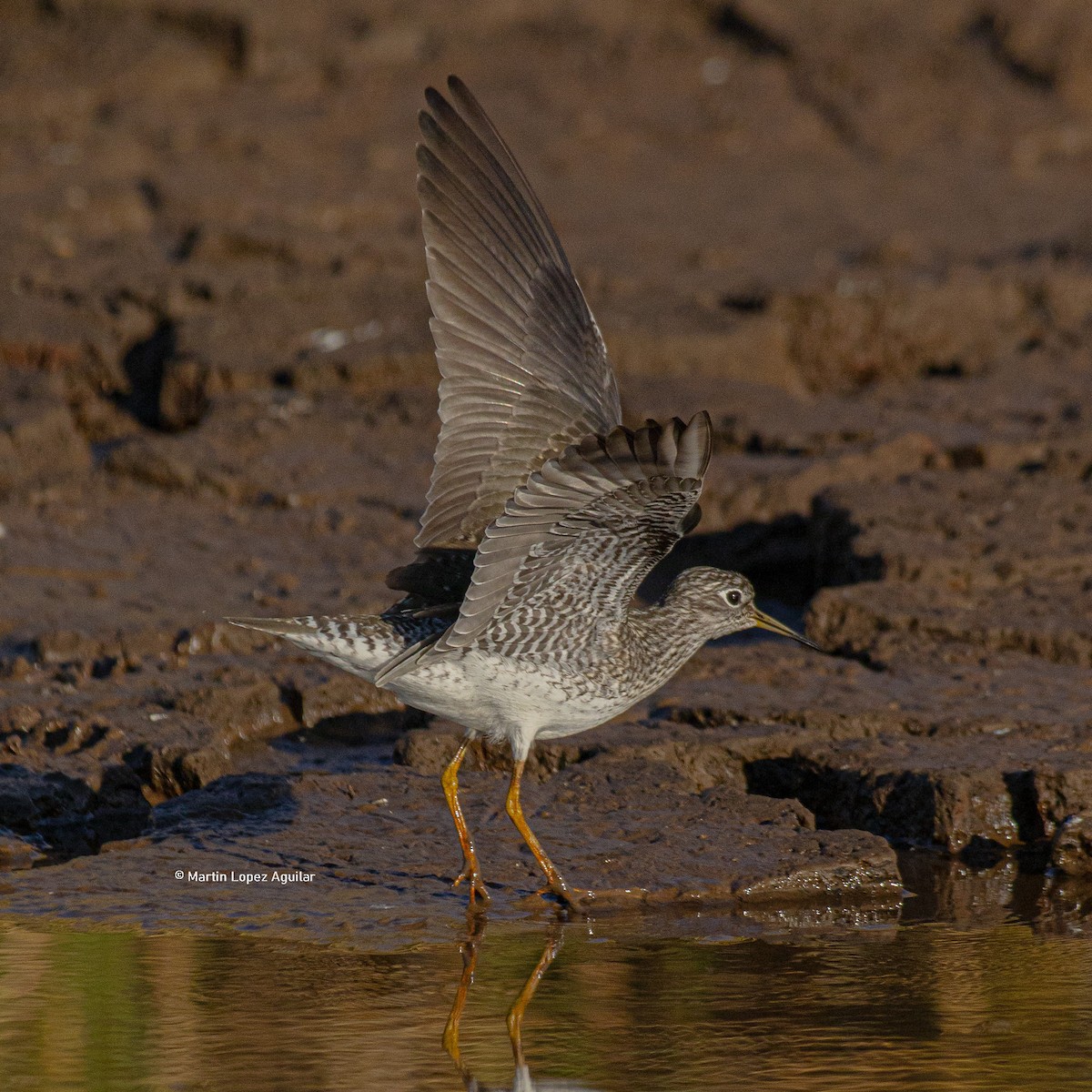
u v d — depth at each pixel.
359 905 9.87
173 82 31.02
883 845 10.46
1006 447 18.66
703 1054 7.96
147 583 15.54
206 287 22.56
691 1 35.38
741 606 10.41
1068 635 13.81
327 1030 8.25
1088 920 9.87
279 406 19.98
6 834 11.01
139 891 10.05
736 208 28.84
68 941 9.37
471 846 10.12
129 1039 8.10
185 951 9.24
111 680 13.30
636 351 21.58
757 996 8.64
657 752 11.83
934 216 28.95
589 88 33.19
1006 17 35.38
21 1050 7.95
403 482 18.19
